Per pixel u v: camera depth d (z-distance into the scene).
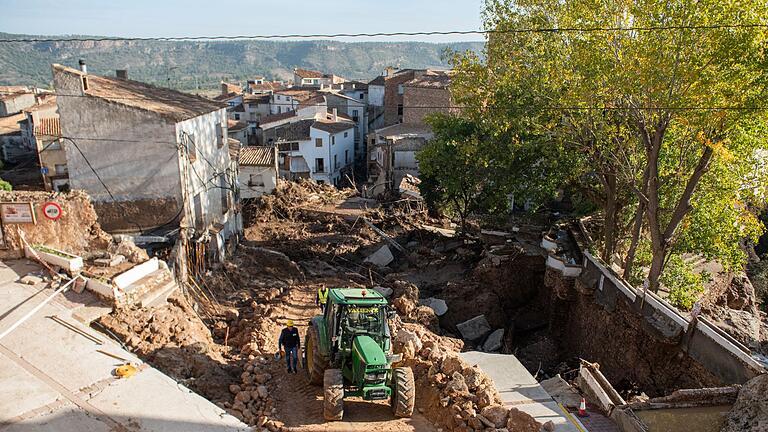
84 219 18.00
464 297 27.56
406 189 45.50
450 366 13.51
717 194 20.67
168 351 14.39
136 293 15.72
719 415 11.74
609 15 18.42
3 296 14.74
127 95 24.11
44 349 13.05
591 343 22.55
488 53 29.73
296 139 60.50
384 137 52.41
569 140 23.02
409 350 15.33
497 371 16.30
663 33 16.56
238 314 20.33
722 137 17.44
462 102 32.03
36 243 16.81
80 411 11.24
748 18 14.78
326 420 12.13
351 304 13.22
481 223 37.38
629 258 22.08
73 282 15.60
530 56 26.11
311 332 14.34
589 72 18.81
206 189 26.41
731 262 21.72
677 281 22.12
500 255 28.95
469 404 12.16
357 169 72.50
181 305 17.23
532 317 28.28
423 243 36.84
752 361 13.46
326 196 49.53
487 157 29.14
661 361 17.75
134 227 23.12
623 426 12.71
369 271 30.02
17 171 54.56
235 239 31.38
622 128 20.64
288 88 94.12
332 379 12.18
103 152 22.64
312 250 33.78
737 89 15.45
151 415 11.42
